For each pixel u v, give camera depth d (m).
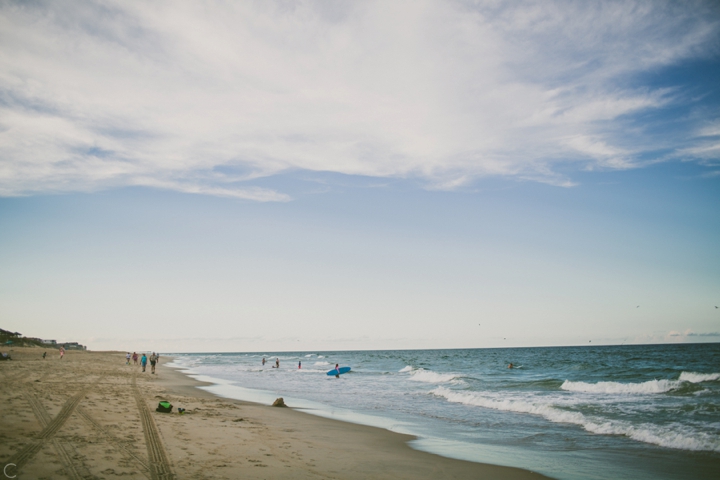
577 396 21.39
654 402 18.14
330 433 12.63
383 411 17.95
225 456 8.55
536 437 12.62
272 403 20.27
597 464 9.67
